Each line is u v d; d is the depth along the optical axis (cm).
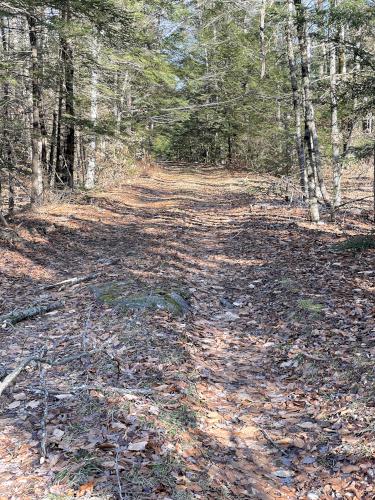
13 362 582
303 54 1348
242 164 3797
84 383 511
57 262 1102
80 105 1950
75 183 2211
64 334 662
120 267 1020
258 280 902
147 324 656
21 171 1641
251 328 693
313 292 777
